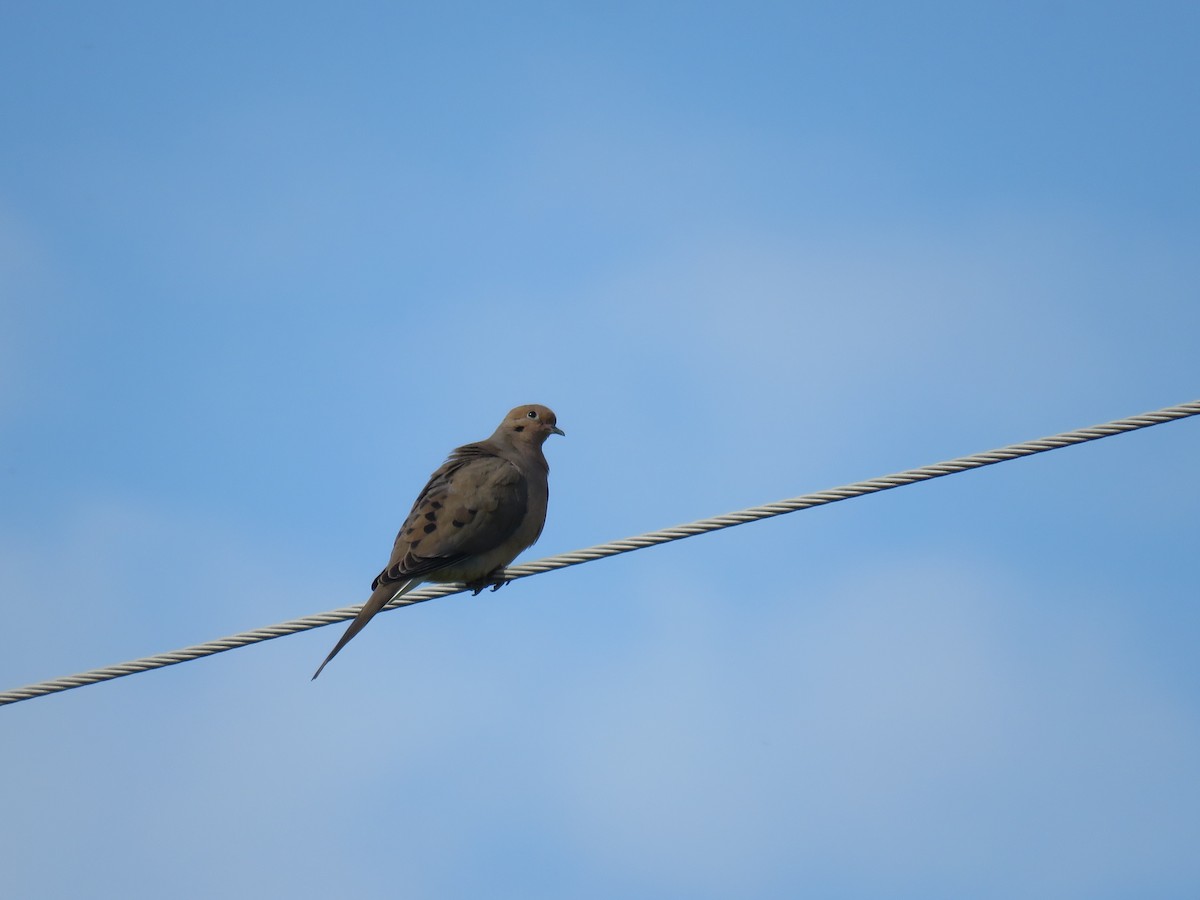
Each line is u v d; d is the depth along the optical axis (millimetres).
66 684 11500
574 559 12062
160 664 11500
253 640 11664
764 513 11234
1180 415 10531
